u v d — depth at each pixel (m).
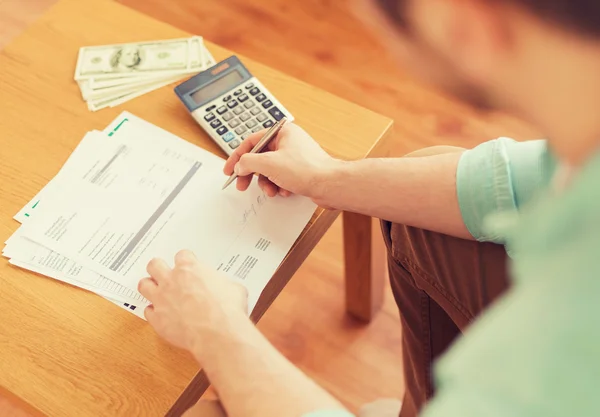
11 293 0.90
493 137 1.70
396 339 1.46
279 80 1.08
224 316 0.78
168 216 0.95
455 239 0.90
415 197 0.88
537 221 0.44
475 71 0.40
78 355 0.85
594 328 0.42
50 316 0.88
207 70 1.07
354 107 1.05
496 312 0.49
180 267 0.84
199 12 1.92
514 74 0.39
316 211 0.95
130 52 1.12
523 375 0.45
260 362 0.74
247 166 0.94
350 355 1.45
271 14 1.90
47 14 1.17
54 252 0.92
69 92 1.08
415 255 0.94
